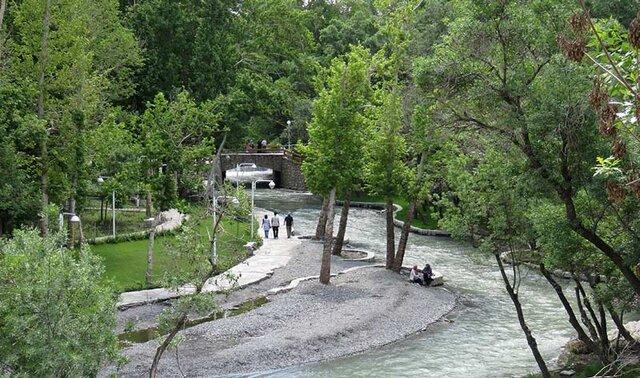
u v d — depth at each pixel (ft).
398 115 118.52
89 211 161.58
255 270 121.19
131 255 122.31
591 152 54.03
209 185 66.44
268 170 247.29
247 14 232.32
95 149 119.24
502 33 58.13
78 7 122.72
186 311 54.39
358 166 110.42
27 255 41.37
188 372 75.10
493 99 58.34
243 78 199.62
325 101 108.47
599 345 74.13
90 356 41.27
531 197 61.57
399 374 75.87
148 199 154.92
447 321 98.27
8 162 95.20
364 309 99.09
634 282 55.98
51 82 108.37
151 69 185.26
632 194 54.49
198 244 57.26
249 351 80.69
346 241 157.69
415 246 156.56
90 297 42.96
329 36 250.78
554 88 54.95
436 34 135.85
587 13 35.14
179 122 105.29
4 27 116.47
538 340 89.10
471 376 74.84
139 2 205.57
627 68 36.14
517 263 70.69
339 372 76.69
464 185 68.69
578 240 60.23
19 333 39.22
